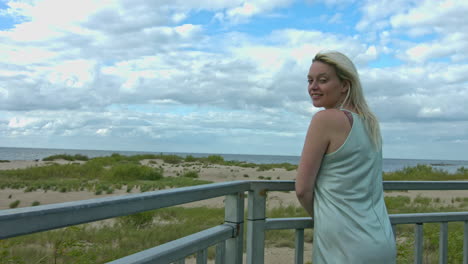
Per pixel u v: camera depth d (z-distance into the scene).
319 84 1.72
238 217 1.74
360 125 1.63
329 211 1.60
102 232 7.39
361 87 1.72
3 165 35.84
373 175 1.65
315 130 1.62
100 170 26.08
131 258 1.18
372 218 1.60
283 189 1.88
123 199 1.12
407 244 5.61
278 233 7.82
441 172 25.77
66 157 45.41
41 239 6.59
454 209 11.98
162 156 44.19
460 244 5.28
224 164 42.19
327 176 1.63
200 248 1.47
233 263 1.72
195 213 10.32
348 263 1.55
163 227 8.28
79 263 5.14
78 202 1.01
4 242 5.93
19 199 13.62
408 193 17.89
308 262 5.81
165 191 1.31
